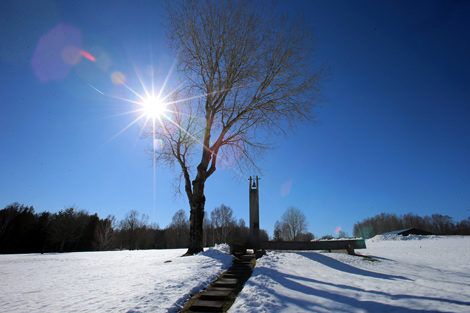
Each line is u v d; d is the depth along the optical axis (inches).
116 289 282.7
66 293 281.1
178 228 2910.9
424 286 294.4
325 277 342.3
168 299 233.5
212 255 476.1
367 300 231.1
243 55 619.8
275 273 350.9
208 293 260.7
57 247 2153.1
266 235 3070.9
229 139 650.8
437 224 3388.3
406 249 874.1
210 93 629.3
